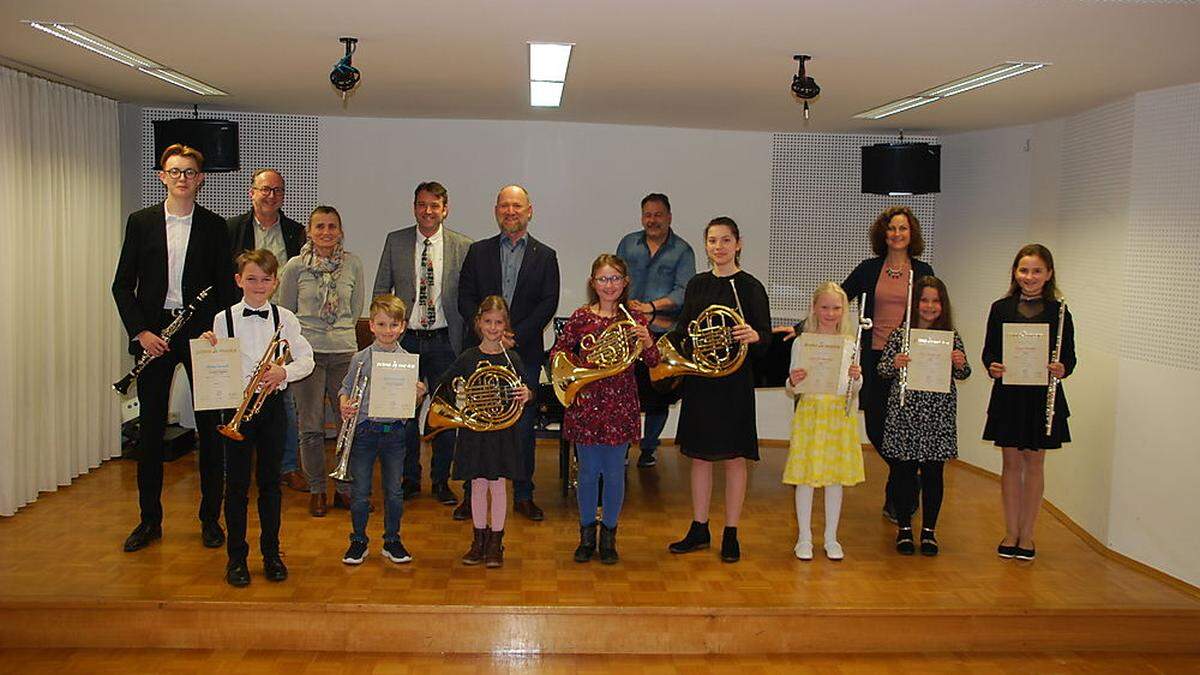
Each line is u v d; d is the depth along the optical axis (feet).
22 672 12.28
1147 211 16.21
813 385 15.08
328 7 11.98
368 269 23.75
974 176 22.77
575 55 14.71
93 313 19.77
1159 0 10.78
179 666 12.56
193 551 15.08
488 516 16.70
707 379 14.96
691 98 18.92
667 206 20.89
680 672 12.77
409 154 23.59
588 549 15.14
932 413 15.61
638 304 19.36
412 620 13.17
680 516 17.93
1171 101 15.80
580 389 14.64
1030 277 15.15
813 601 13.69
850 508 18.66
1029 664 13.34
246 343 13.92
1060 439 15.40
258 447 13.88
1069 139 19.19
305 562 14.79
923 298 15.80
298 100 20.57
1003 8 11.28
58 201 18.33
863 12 11.64
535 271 16.98
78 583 13.60
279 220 19.15
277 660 12.82
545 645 13.25
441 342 17.75
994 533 17.33
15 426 16.94
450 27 12.96
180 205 14.97
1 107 16.31
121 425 21.13
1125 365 16.44
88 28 13.42
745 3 11.36
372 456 14.71
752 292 15.07
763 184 24.36
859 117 20.93
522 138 23.77
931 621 13.57
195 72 17.06
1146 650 13.83
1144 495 15.76
